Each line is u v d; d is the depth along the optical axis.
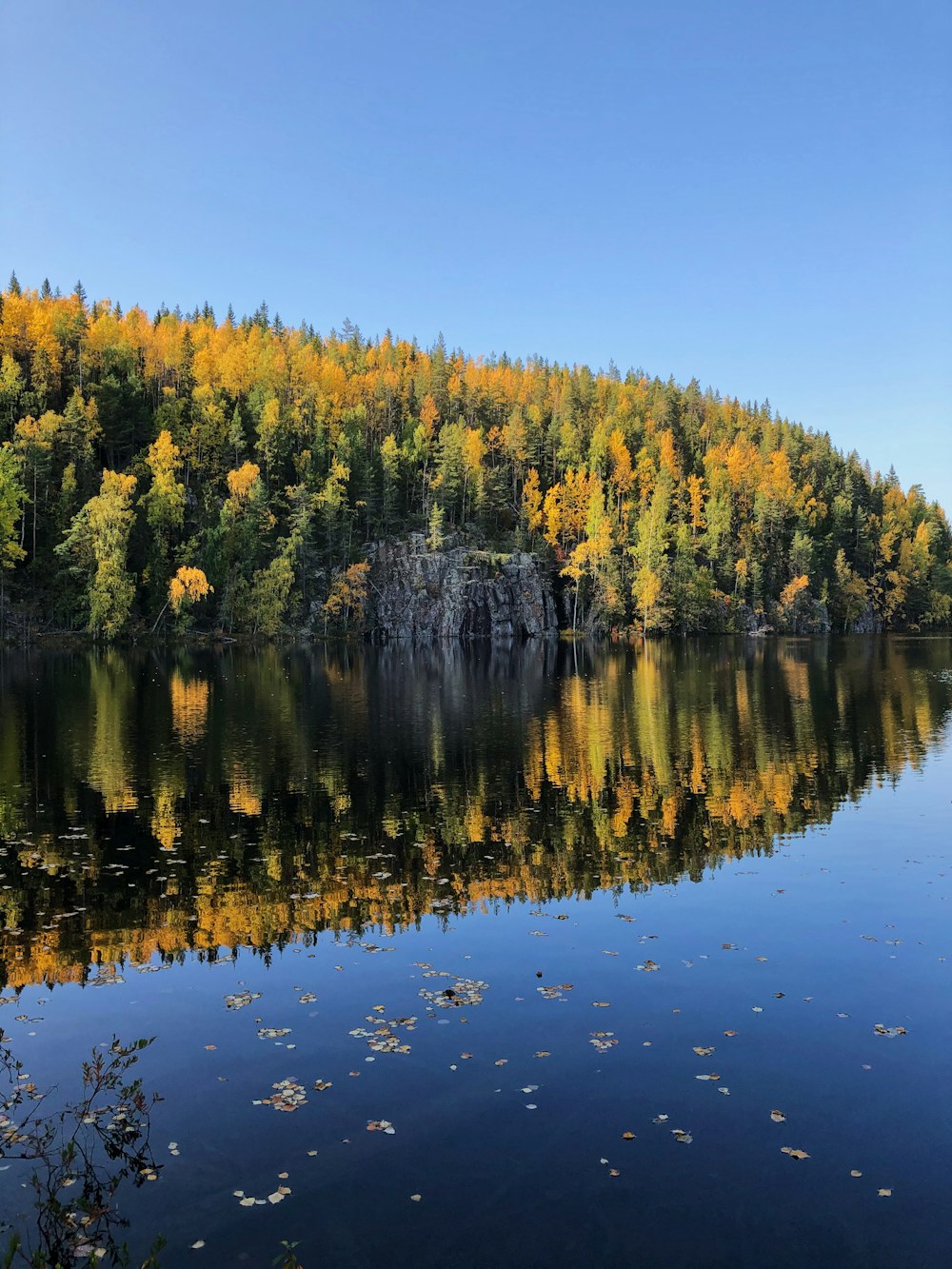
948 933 16.44
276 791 28.53
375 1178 9.12
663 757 34.69
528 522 155.75
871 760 34.00
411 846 22.22
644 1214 8.56
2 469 98.31
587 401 192.62
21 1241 8.15
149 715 46.09
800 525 176.38
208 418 136.12
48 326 131.38
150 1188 8.96
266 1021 12.80
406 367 191.50
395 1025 12.66
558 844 22.48
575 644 128.50
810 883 19.41
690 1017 12.98
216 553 117.31
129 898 18.34
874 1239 8.21
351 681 67.00
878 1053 11.88
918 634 167.88
